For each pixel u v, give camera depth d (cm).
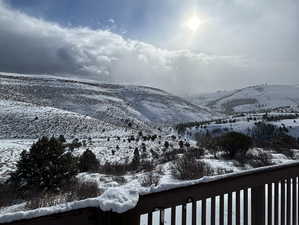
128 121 14388
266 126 7325
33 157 1151
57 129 7556
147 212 144
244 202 213
